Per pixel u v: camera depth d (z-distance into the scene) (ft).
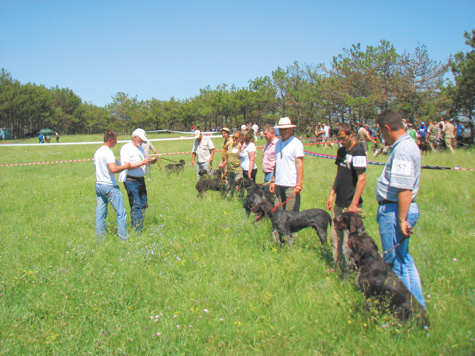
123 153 20.77
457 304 11.50
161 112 258.57
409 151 11.07
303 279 14.21
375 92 98.58
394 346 9.63
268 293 13.05
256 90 164.86
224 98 181.37
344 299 12.48
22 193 34.24
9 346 10.20
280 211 17.43
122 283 14.02
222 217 23.31
